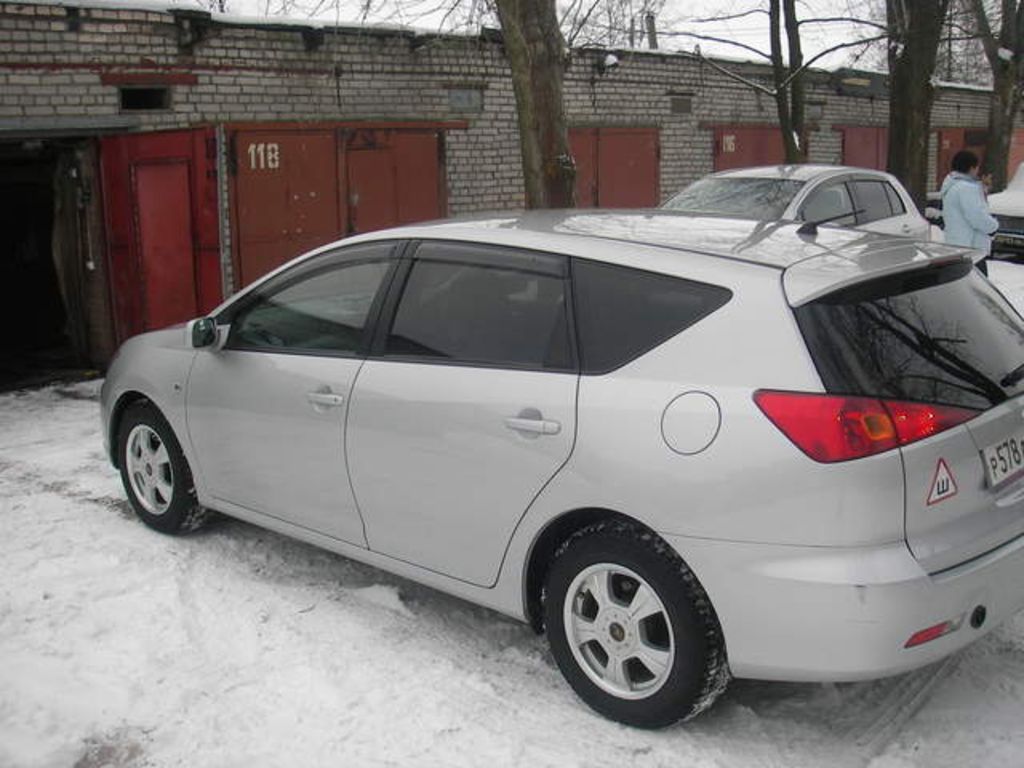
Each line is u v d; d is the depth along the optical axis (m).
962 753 3.25
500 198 12.71
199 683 3.77
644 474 3.20
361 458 4.04
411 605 4.39
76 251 10.12
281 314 4.51
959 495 3.12
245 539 5.14
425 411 3.79
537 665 3.87
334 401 4.12
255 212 9.59
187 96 9.89
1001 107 20.91
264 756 3.32
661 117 14.98
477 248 3.89
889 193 10.69
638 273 3.45
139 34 9.46
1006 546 3.24
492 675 3.80
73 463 6.60
